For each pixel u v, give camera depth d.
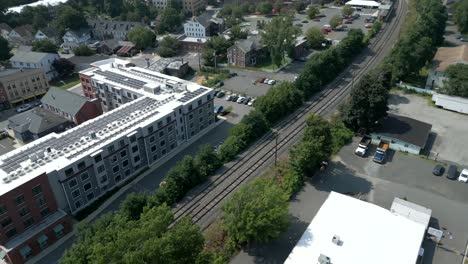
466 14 160.00
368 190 73.94
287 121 100.75
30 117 101.94
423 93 110.31
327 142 77.62
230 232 59.97
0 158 73.62
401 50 115.50
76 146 75.81
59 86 136.25
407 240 56.47
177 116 90.81
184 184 75.75
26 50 158.25
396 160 82.94
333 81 124.44
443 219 66.38
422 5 174.62
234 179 78.81
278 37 136.38
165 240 47.00
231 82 130.50
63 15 184.50
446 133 92.06
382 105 86.38
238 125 93.56
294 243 62.53
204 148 83.12
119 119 86.62
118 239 48.31
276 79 130.62
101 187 77.50
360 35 146.88
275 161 81.44
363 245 55.66
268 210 57.56
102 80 109.56
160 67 137.25
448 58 116.94
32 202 65.69
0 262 62.66
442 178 76.75
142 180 82.06
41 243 65.88
